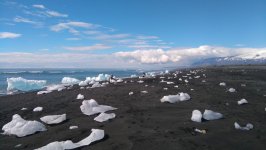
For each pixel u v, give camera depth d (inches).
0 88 1406.3
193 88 818.2
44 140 424.5
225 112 541.0
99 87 927.7
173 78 1114.1
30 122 474.6
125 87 876.0
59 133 450.3
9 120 585.6
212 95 708.7
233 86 870.4
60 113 597.0
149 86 861.8
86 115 554.6
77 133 441.4
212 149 357.4
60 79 2018.9
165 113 536.7
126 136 406.0
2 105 769.6
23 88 1414.9
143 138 394.6
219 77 1136.8
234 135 407.5
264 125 462.3
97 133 402.3
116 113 547.2
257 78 1095.0
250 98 687.7
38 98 839.7
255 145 374.6
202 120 479.5
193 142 377.7
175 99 639.1
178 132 418.3
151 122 474.9
